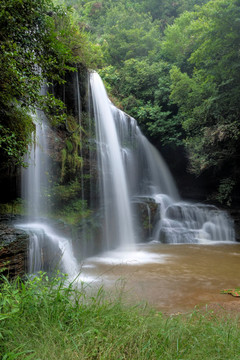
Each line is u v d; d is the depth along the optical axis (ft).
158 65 69.21
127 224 42.09
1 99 19.65
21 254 17.99
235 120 41.63
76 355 7.45
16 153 20.02
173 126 60.49
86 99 40.52
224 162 50.31
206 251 35.47
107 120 46.29
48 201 30.68
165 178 63.82
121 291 14.05
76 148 35.68
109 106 48.26
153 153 62.23
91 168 38.22
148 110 61.72
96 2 107.04
